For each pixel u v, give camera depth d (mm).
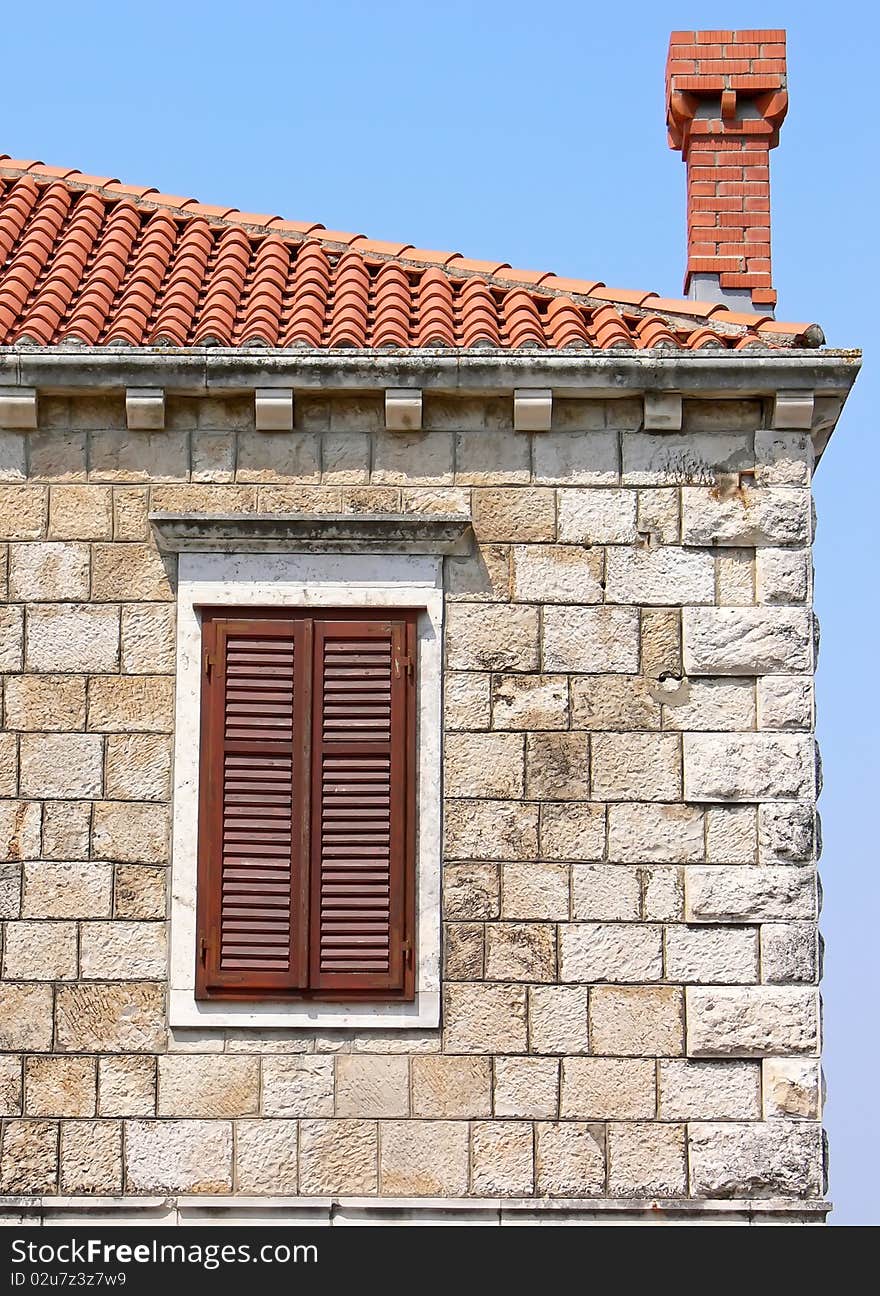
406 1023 10906
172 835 11109
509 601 11359
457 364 11289
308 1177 10750
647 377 11336
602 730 11242
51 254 13133
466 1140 10805
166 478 11453
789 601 11383
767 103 13539
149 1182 10742
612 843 11125
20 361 11250
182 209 13914
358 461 11492
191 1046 10883
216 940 10992
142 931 11008
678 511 11461
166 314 11992
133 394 11312
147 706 11227
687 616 11367
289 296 12617
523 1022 10938
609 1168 10789
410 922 11039
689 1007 10953
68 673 11250
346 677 11273
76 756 11172
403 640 11305
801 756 11211
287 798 11172
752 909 11055
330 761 11211
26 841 11086
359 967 10984
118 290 12562
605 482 11484
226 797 11156
